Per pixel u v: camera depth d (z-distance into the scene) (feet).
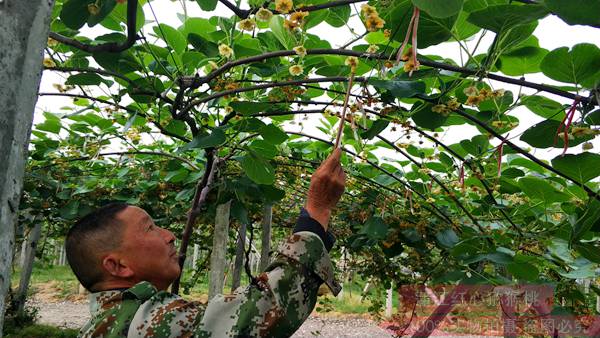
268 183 8.32
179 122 8.70
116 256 3.74
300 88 7.16
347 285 46.60
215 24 7.36
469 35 5.39
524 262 7.99
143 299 3.40
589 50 4.64
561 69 4.90
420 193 12.22
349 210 15.16
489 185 9.51
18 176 2.57
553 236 8.88
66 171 17.33
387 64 5.25
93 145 11.84
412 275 18.80
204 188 9.14
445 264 15.40
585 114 4.97
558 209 10.87
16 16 2.57
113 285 3.74
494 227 11.60
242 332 3.03
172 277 3.98
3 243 2.49
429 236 13.73
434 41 5.06
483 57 5.77
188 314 3.23
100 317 3.36
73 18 5.11
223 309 3.11
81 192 17.11
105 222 3.78
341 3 4.96
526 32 4.83
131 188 17.98
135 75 7.57
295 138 12.29
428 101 6.08
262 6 5.14
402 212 13.34
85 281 3.80
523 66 5.77
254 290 3.19
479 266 9.93
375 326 35.60
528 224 10.11
